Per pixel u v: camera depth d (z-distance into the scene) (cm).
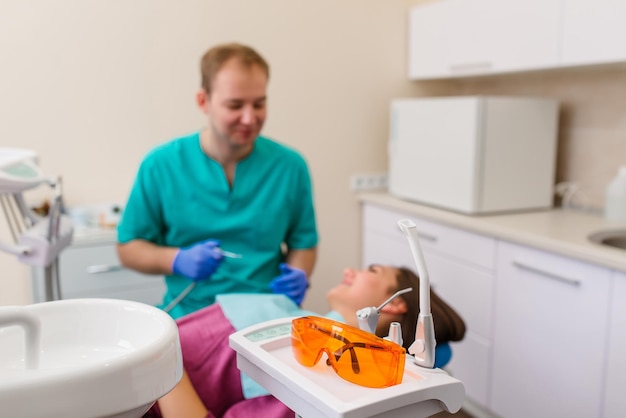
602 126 247
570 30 214
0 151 152
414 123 271
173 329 73
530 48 231
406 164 279
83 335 83
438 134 256
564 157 266
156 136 259
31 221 159
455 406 78
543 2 224
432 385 75
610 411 187
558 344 203
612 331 183
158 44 254
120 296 231
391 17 301
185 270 154
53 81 239
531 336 213
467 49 263
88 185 250
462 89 325
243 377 113
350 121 300
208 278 158
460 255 242
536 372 212
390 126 293
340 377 80
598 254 183
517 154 246
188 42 259
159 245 175
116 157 253
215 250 154
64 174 245
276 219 170
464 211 245
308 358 83
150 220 167
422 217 260
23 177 134
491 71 251
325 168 297
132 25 248
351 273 129
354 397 74
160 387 68
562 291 199
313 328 83
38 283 219
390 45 303
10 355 80
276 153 172
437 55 282
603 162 249
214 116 154
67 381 60
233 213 167
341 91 295
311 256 183
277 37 277
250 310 124
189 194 164
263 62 156
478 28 255
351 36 293
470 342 241
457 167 246
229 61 149
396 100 286
